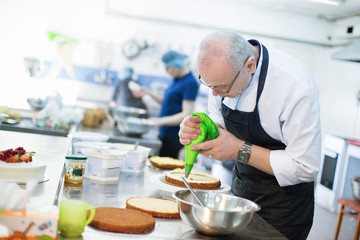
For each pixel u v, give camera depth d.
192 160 1.63
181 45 6.50
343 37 6.48
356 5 5.63
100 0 6.28
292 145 1.71
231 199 1.42
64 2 6.21
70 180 1.68
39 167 1.49
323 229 4.50
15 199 1.07
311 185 2.01
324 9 6.20
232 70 1.58
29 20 6.12
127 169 2.09
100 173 1.80
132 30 6.40
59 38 6.18
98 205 1.42
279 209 1.94
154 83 6.54
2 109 3.57
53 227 1.05
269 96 1.78
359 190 3.92
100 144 2.13
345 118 6.41
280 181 1.69
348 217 5.16
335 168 5.32
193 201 1.42
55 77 6.27
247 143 1.71
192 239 1.22
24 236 1.04
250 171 2.03
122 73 6.45
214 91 1.68
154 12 6.39
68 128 3.53
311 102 1.72
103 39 6.36
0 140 2.32
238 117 1.91
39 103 4.27
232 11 6.53
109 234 1.18
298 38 6.76
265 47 1.84
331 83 6.79
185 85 4.09
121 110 4.29
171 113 4.18
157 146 3.60
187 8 6.44
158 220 1.37
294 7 6.29
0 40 6.08
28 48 6.15
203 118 1.66
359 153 4.95
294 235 1.95
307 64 6.90
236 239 1.29
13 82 6.13
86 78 6.38
